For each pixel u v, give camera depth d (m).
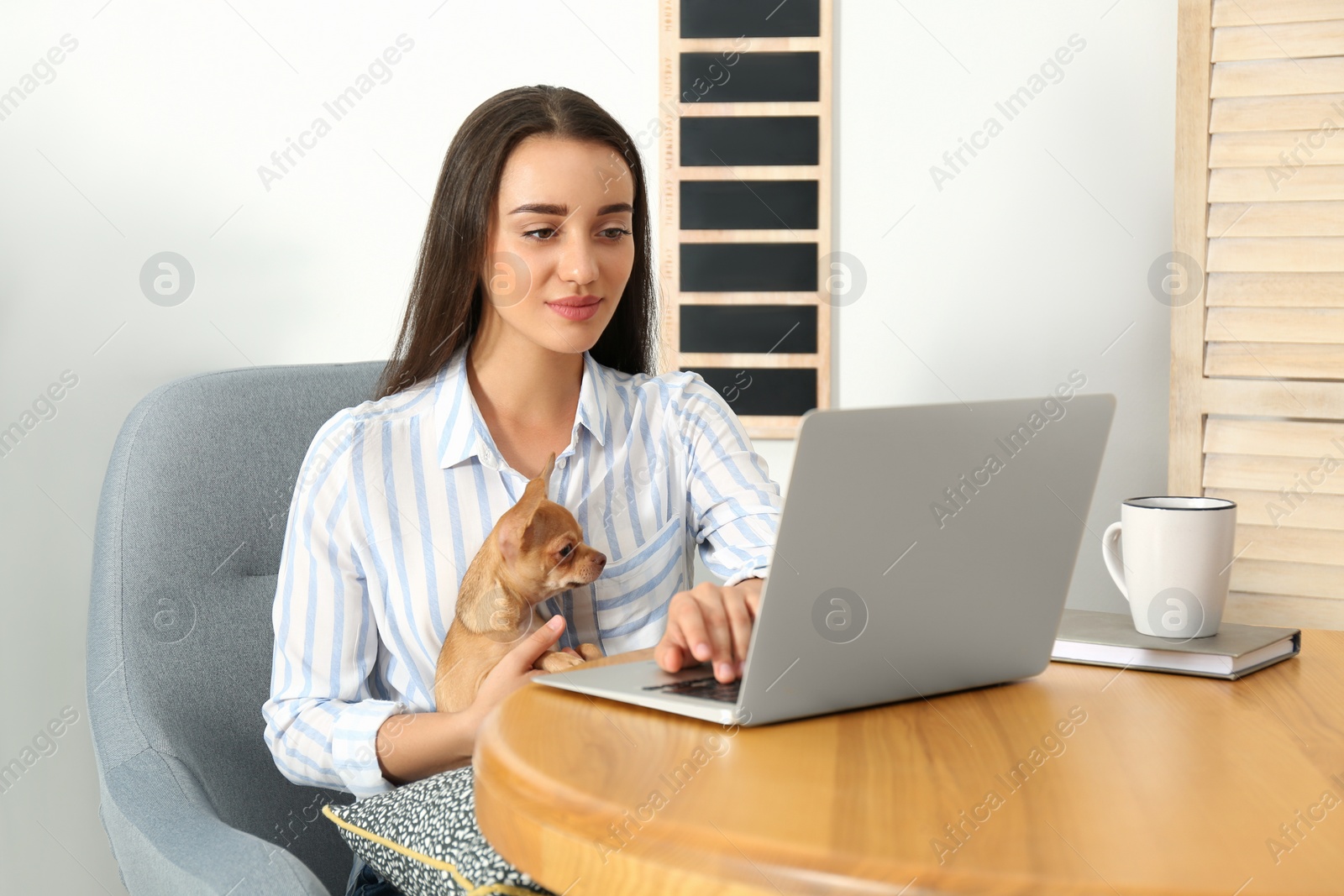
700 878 0.49
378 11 1.74
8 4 1.67
